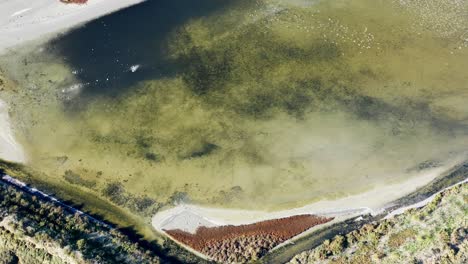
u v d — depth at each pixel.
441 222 28.38
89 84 36.53
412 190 31.12
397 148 33.28
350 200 30.73
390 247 27.70
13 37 39.28
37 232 27.86
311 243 28.92
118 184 31.45
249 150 33.00
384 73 37.34
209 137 33.62
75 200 30.69
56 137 33.75
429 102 35.75
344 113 35.03
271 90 36.19
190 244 28.88
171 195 30.97
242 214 30.14
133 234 29.27
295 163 32.47
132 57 38.12
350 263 27.33
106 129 34.09
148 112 34.88
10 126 34.31
